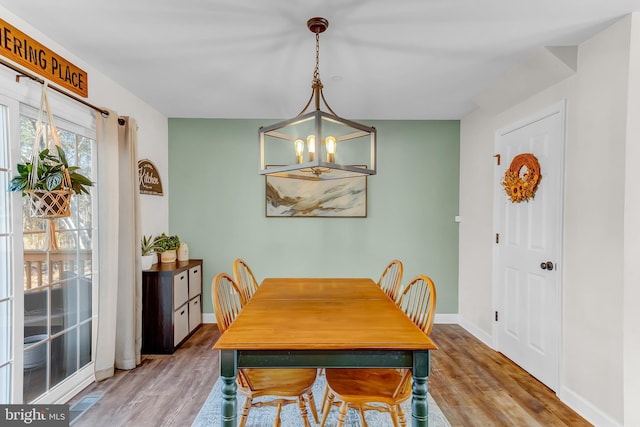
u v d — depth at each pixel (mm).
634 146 1761
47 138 1818
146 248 3020
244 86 2797
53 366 2092
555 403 2174
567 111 2170
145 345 2896
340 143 3750
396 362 1427
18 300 1812
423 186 3783
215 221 3746
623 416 1777
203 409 2074
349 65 2412
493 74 2562
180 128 3717
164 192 3621
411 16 1806
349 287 2449
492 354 2953
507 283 2869
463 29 1938
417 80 2678
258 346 1390
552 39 2029
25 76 1778
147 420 1961
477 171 3379
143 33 1989
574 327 2109
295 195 3730
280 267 3770
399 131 3766
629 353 1771
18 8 1732
